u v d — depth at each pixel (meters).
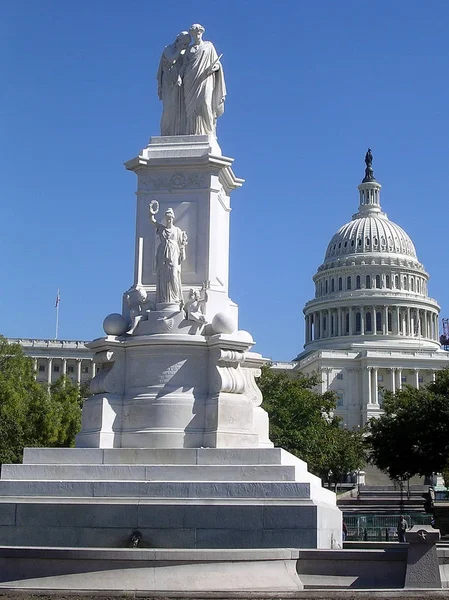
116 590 18.67
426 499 84.44
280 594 18.47
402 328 197.25
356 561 20.97
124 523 22.33
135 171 28.72
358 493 116.69
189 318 26.62
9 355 89.12
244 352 26.52
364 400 183.50
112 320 27.09
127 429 25.81
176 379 26.05
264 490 22.59
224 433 25.17
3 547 20.44
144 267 28.16
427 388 88.06
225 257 29.45
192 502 22.41
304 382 99.81
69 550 19.91
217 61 29.62
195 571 19.75
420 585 20.33
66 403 79.81
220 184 28.84
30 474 24.02
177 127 29.34
